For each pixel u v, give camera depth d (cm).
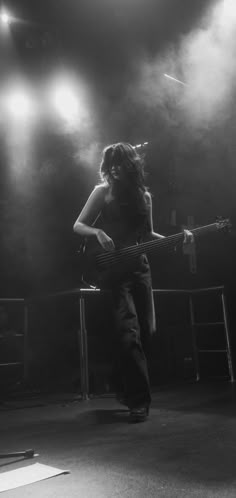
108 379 338
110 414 237
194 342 382
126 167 228
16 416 248
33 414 252
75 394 328
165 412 229
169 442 165
